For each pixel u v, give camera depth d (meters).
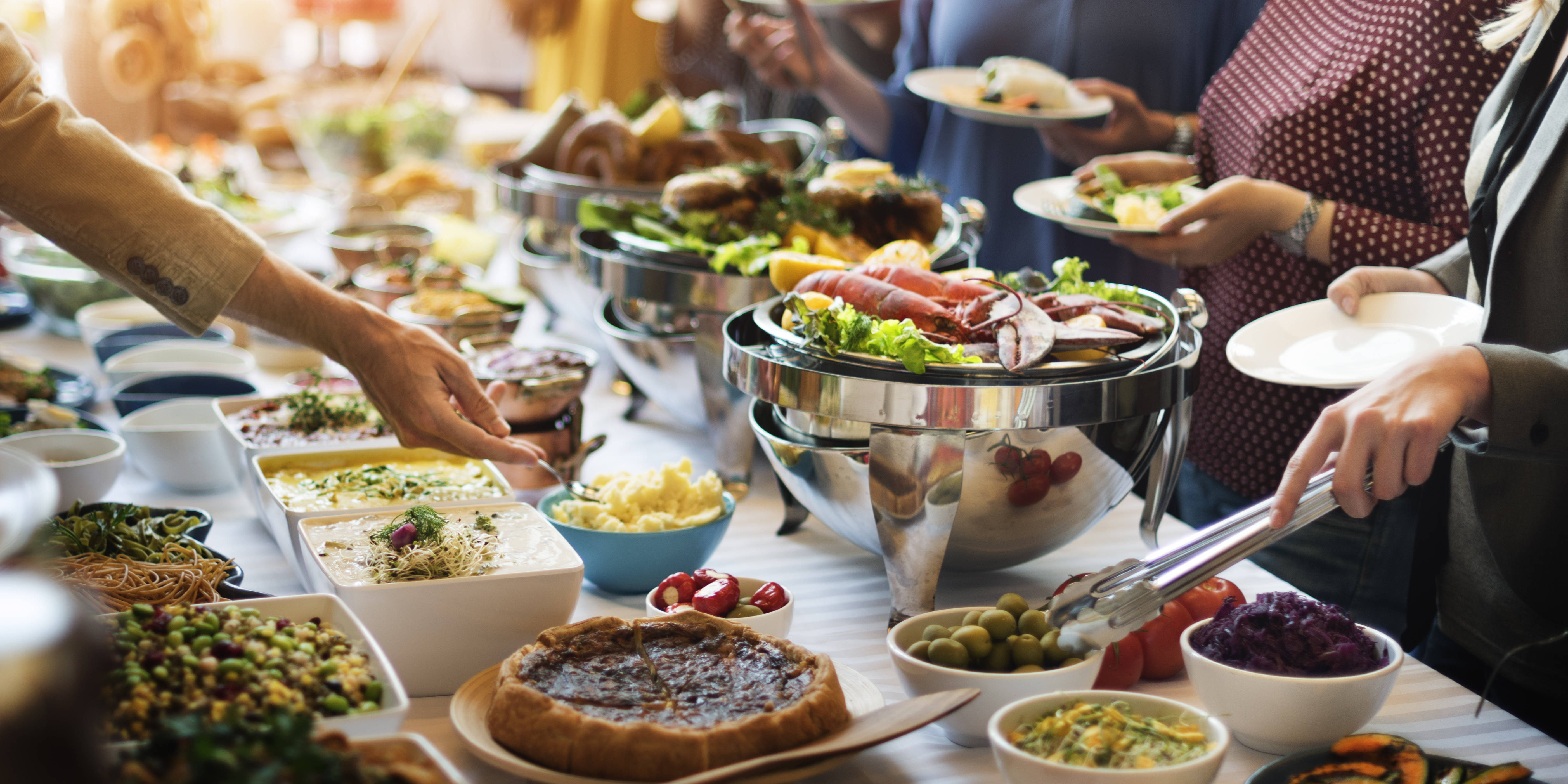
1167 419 1.27
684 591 1.14
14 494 0.63
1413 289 1.51
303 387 1.78
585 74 5.02
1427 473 0.99
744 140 2.32
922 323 1.25
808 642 1.19
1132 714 0.90
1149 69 2.54
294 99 4.08
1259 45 1.97
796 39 2.68
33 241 2.47
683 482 1.36
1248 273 1.94
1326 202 1.69
